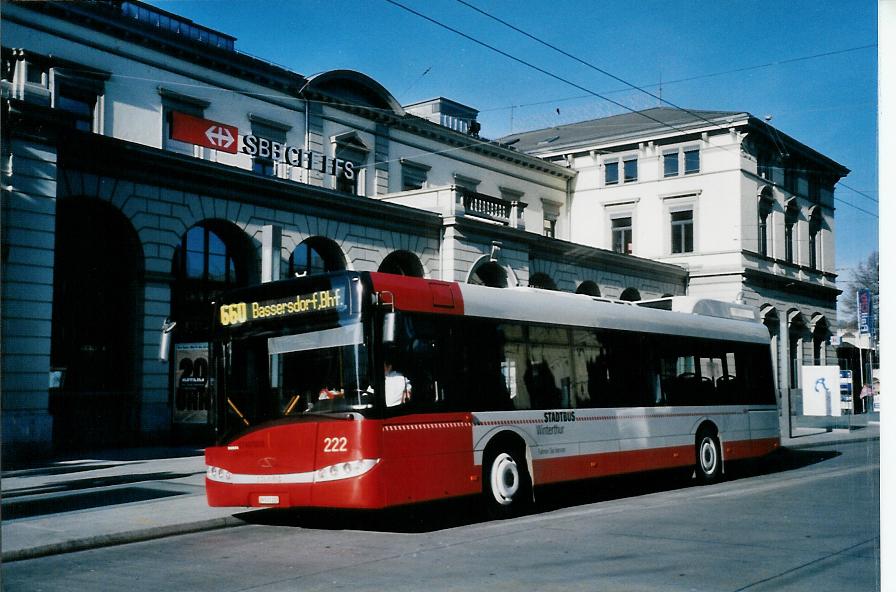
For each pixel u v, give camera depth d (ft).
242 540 31.45
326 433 31.48
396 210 88.84
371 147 102.83
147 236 69.00
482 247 97.09
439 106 126.21
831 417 102.83
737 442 53.72
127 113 76.23
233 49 89.40
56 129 61.00
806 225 146.82
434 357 34.22
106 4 73.97
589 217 141.49
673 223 135.23
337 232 84.23
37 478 49.88
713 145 132.05
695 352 51.26
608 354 44.32
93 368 67.77
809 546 28.30
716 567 24.71
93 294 68.08
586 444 41.37
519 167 131.03
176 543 31.07
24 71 64.59
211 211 73.72
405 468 31.86
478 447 35.35
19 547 28.30
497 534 31.63
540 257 108.68
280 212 79.30
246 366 34.01
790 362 139.85
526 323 39.37
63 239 66.28
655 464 46.01
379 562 26.25
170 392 70.54
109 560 27.73
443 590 21.99
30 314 59.26
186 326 74.08
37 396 59.47
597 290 119.55
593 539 30.01
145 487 45.68
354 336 31.81
